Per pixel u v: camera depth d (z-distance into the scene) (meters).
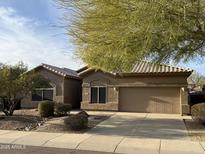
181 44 13.16
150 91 27.91
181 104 26.47
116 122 19.98
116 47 12.41
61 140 13.64
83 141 13.40
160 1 10.75
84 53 13.95
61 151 11.48
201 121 18.75
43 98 30.89
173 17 11.11
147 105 27.89
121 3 11.82
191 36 12.35
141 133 15.71
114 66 14.38
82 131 16.19
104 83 28.86
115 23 12.12
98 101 28.97
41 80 23.03
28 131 16.20
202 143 12.95
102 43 12.75
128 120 21.17
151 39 11.51
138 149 11.88
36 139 13.87
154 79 27.72
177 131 16.34
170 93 27.42
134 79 28.16
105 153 11.27
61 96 30.50
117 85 28.45
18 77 21.81
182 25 11.36
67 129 16.36
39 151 11.41
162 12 10.80
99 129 16.97
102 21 12.37
